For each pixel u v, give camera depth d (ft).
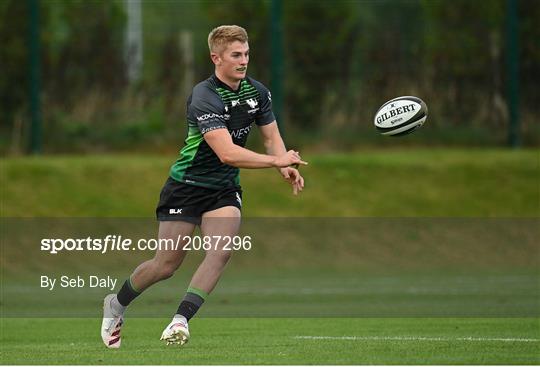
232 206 91.45
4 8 255.50
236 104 91.71
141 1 268.41
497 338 102.27
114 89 267.18
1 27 255.91
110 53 266.36
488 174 255.29
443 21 270.87
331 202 241.14
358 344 97.04
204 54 268.82
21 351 93.45
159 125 269.03
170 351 91.76
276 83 258.98
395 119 96.17
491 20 270.26
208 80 91.86
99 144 265.95
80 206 231.71
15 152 258.57
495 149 272.10
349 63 267.59
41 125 260.01
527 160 261.03
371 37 269.44
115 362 82.94
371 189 247.70
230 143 88.79
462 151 271.49
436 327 116.16
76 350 94.12
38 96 257.55
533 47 270.87
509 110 269.85
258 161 88.02
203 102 90.17
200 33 268.62
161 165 253.24
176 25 269.23
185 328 88.07
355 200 242.78
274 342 100.01
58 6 261.85
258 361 82.84
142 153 267.18
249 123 93.61
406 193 246.68
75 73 264.31
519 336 104.47
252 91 93.30
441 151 271.90
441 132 274.36
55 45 262.06
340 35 265.95
